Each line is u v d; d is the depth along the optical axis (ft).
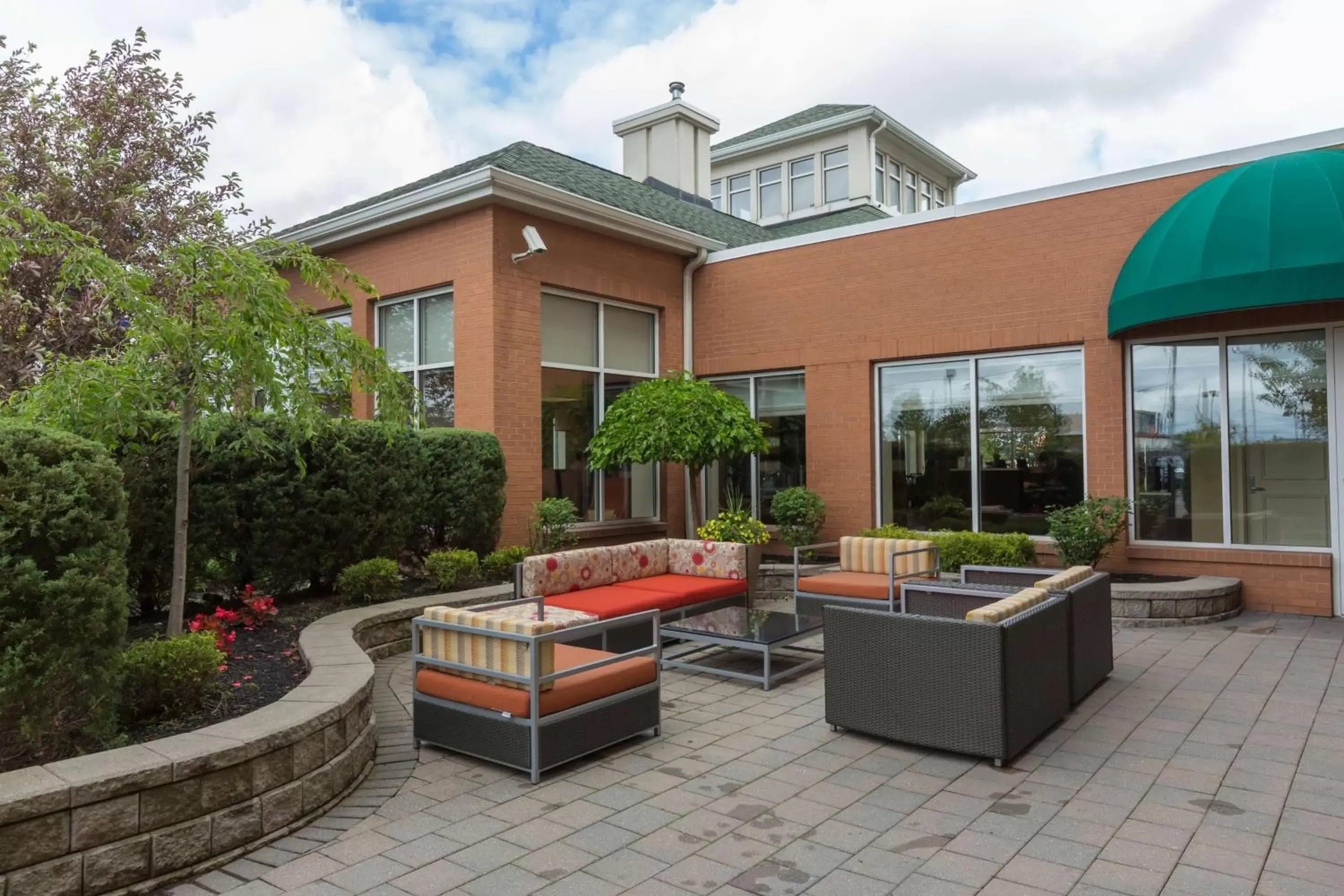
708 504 42.98
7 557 11.32
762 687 21.76
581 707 15.72
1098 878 11.16
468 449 30.12
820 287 38.99
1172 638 25.84
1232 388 30.17
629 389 37.96
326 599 25.70
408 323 37.42
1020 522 34.06
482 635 15.64
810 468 39.32
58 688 11.89
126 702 14.30
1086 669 19.40
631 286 39.68
